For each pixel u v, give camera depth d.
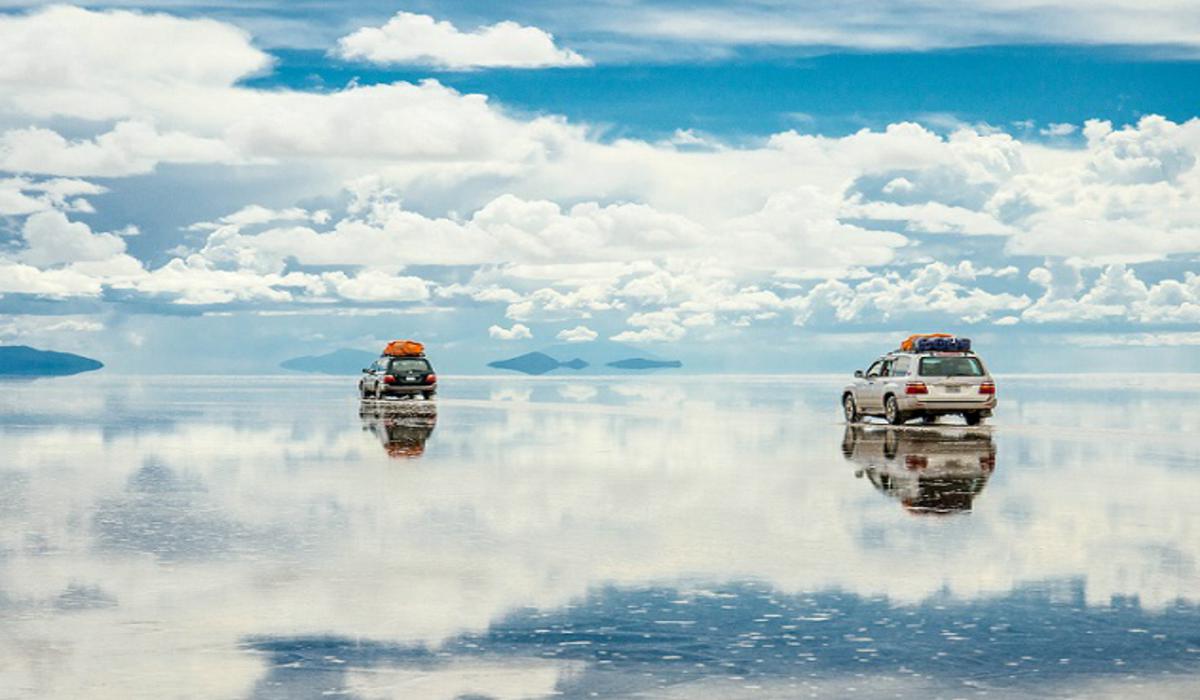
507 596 9.99
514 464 21.30
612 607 9.58
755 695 7.26
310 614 9.36
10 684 7.48
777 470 20.12
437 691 7.38
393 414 39.91
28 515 14.70
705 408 45.28
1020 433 29.38
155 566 11.30
